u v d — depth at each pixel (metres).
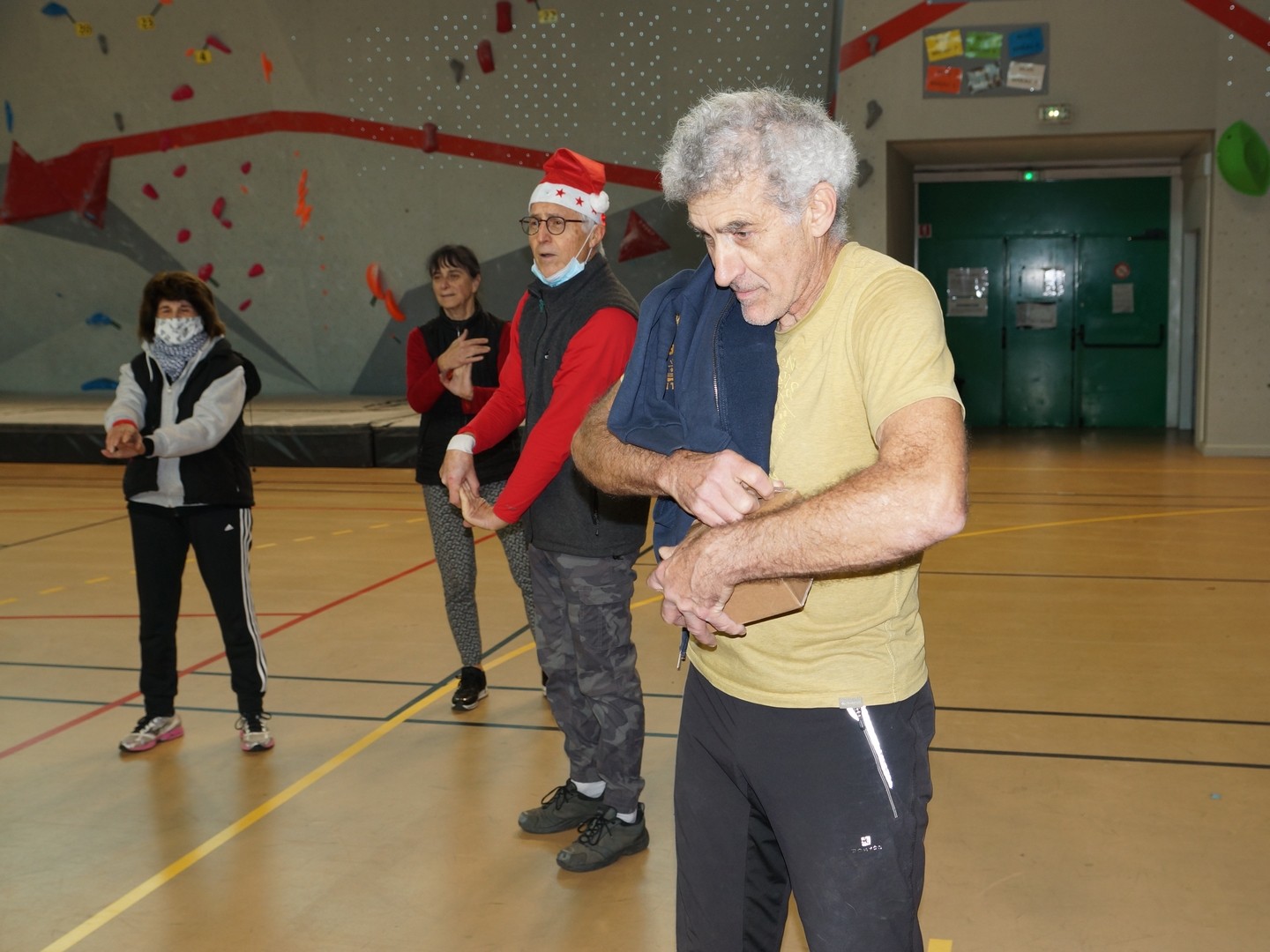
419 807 2.92
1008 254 11.23
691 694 1.50
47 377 13.33
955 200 11.23
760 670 1.36
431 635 4.46
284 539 6.41
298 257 12.29
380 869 2.59
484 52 11.28
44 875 2.58
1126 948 2.19
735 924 1.48
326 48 11.62
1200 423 9.36
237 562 3.25
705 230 1.24
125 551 6.16
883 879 1.33
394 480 8.67
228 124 12.03
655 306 1.43
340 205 12.02
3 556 6.04
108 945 2.28
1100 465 8.70
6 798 3.00
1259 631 4.26
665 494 1.31
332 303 12.37
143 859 2.65
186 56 11.91
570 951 2.24
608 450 1.41
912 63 8.96
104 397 12.93
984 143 9.25
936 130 9.00
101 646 4.38
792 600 1.21
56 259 12.88
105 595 5.18
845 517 1.10
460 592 3.62
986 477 8.23
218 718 3.60
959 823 2.73
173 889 2.51
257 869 2.60
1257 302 8.88
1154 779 2.96
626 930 2.31
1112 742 3.21
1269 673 3.77
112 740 3.41
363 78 11.64
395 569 5.63
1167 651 4.04
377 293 12.00
